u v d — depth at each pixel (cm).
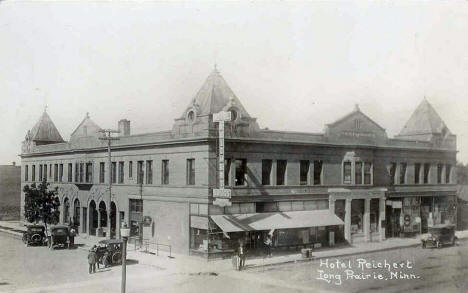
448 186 5303
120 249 3547
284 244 4006
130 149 4534
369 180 4647
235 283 2914
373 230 4719
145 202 4303
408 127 5331
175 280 2994
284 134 4094
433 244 4269
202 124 3722
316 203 4294
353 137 4538
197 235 3766
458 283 3014
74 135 5891
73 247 4422
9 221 7431
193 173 3841
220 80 4428
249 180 3881
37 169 6419
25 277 3134
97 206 5050
